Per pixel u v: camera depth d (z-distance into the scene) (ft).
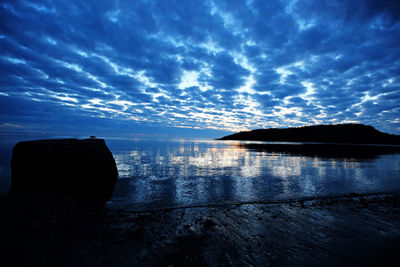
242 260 10.71
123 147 118.93
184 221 16.28
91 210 18.42
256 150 126.93
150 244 12.23
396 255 11.40
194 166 49.67
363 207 20.29
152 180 32.48
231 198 23.32
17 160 28.37
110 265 9.95
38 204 19.24
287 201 22.35
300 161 64.54
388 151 132.05
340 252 11.69
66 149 30.55
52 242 12.10
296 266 10.23
